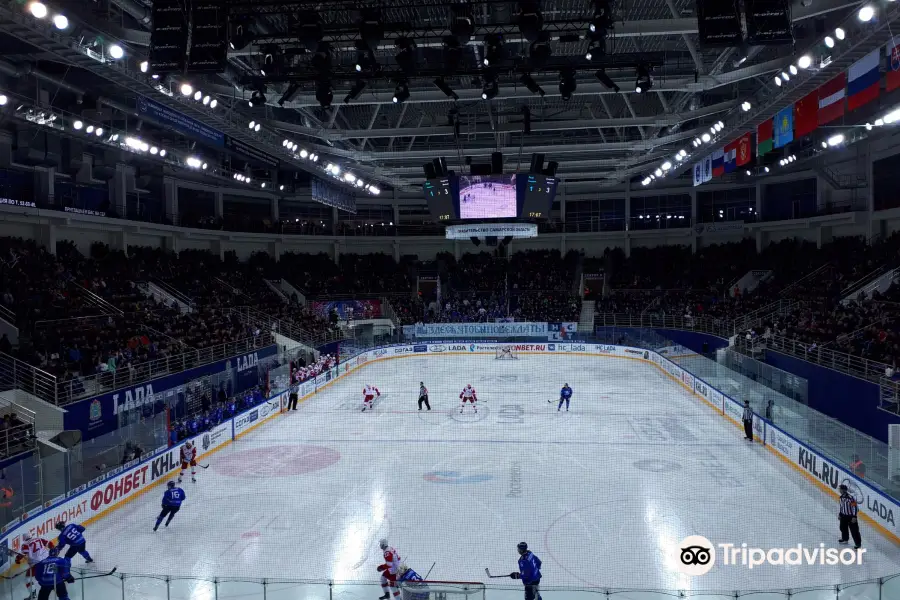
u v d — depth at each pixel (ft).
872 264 124.06
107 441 60.34
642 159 143.74
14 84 85.56
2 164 100.42
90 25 61.05
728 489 62.13
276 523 54.85
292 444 82.17
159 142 122.83
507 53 75.15
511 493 61.98
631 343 153.99
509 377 131.85
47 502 52.21
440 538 51.11
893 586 37.40
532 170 115.75
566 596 38.73
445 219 118.73
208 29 52.13
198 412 89.66
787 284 146.20
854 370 86.53
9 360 75.15
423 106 120.26
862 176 141.59
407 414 99.50
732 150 111.65
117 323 99.86
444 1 55.31
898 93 98.32
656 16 83.51
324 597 39.45
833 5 63.67
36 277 97.91
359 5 56.70
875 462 53.93
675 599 38.86
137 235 141.69
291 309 154.51
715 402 98.89
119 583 42.11
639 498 59.93
